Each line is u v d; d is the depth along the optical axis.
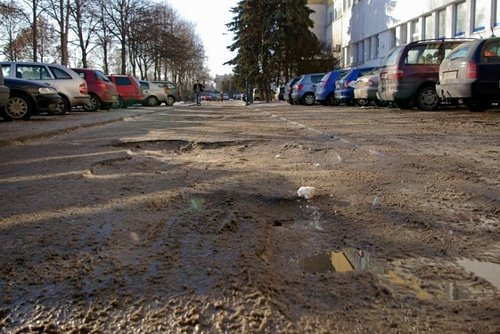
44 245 2.75
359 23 38.25
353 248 2.71
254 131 9.69
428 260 2.53
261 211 3.45
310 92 26.69
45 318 1.93
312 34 45.09
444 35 23.39
